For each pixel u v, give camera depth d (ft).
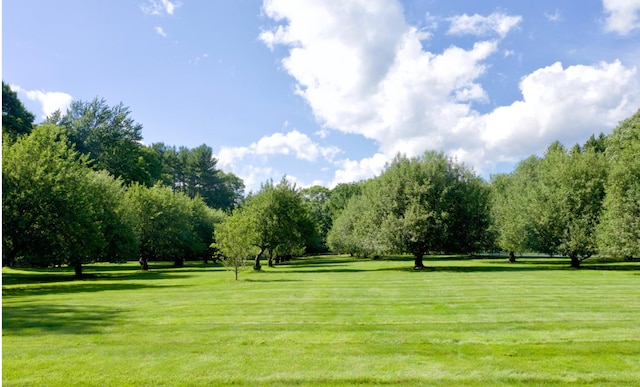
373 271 112.16
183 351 27.61
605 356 26.35
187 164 305.12
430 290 61.16
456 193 121.49
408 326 34.94
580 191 119.24
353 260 200.85
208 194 307.99
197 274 114.32
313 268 134.72
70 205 92.84
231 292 61.46
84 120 185.98
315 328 34.32
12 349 28.09
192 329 34.06
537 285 66.49
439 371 23.68
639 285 65.57
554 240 122.83
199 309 44.21
